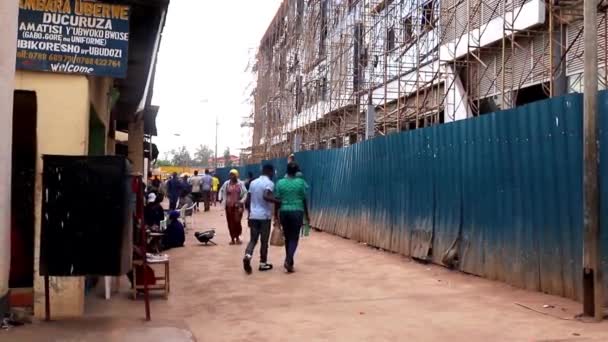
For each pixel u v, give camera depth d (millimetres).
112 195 5754
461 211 9695
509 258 8352
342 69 23875
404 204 11836
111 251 5742
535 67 13648
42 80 6379
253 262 11375
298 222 10188
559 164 7309
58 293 6461
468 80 16062
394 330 6148
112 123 11906
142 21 7594
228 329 6297
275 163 24703
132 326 6129
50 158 5695
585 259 6266
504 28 13078
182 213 17875
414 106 18500
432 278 9242
